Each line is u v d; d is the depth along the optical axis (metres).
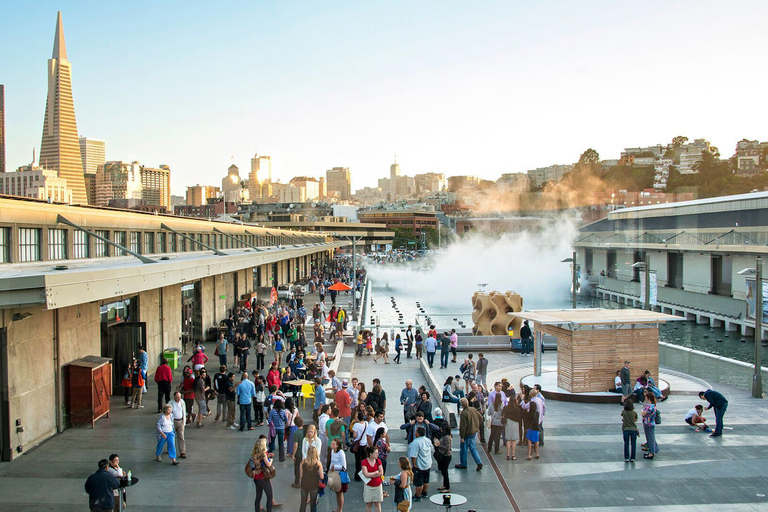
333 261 132.25
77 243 22.14
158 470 15.51
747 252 55.00
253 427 19.39
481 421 16.16
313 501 12.69
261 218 194.50
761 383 23.67
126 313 24.75
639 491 14.41
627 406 16.36
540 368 26.95
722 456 16.70
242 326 33.59
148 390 23.55
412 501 13.93
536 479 15.18
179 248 34.00
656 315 24.50
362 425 15.16
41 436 17.41
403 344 36.75
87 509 13.02
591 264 98.81
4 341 15.73
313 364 23.75
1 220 17.55
